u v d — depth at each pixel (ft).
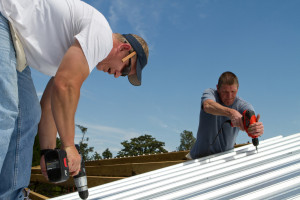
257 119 8.27
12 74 3.89
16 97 3.93
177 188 5.92
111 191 7.49
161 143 156.35
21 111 4.36
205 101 9.66
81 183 5.43
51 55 4.47
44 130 5.72
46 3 4.27
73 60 4.04
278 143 9.43
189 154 11.22
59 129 4.06
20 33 4.21
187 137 146.00
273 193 3.66
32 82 4.84
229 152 9.78
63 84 3.95
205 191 4.86
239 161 7.73
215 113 9.12
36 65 4.60
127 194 6.51
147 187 6.84
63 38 4.38
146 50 5.55
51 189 29.19
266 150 8.54
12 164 4.29
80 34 4.22
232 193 4.22
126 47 5.16
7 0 4.07
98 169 21.63
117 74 5.45
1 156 3.66
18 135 4.33
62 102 3.95
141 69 5.61
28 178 4.68
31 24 4.21
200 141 10.37
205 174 6.78
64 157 4.07
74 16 4.32
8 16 4.07
